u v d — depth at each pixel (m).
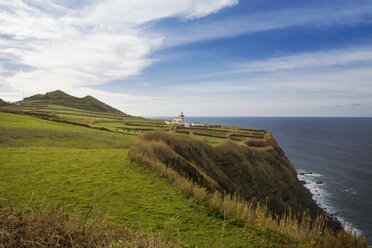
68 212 5.89
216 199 8.70
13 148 16.56
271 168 42.00
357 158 83.44
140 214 6.63
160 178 11.14
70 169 11.23
